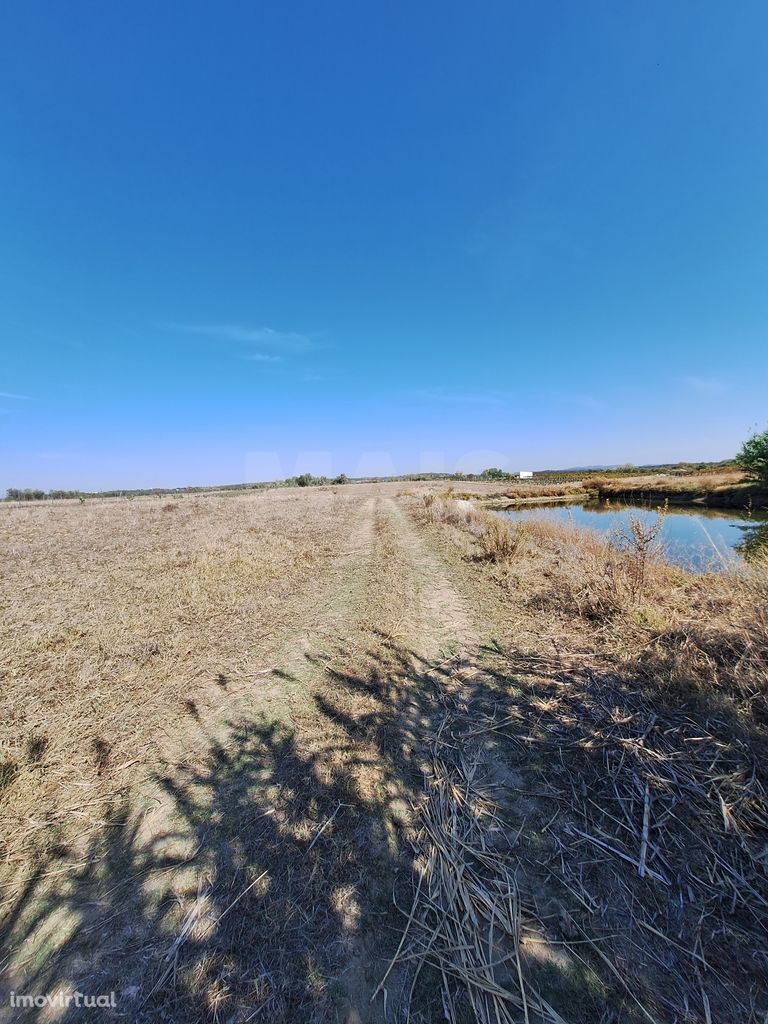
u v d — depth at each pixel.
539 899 1.74
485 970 1.51
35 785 2.46
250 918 1.69
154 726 3.06
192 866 1.93
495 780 2.43
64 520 17.48
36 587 6.88
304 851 1.99
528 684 3.46
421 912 1.71
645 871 1.82
